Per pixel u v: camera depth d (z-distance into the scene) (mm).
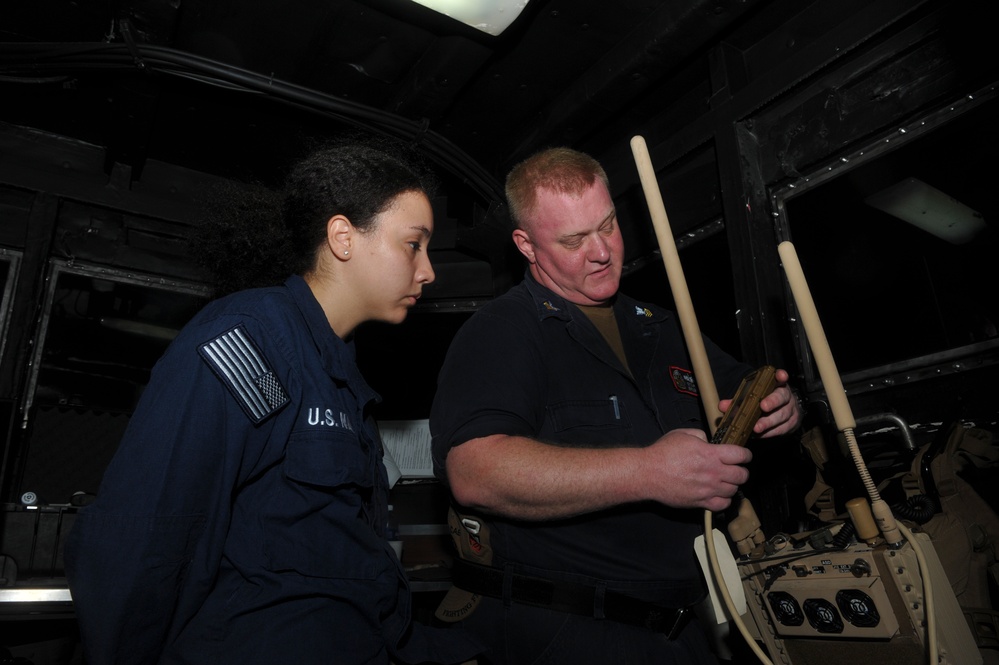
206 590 836
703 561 1183
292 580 869
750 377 1151
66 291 2910
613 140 3131
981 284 1834
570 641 1155
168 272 3113
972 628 1266
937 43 2004
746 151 2463
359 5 2439
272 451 907
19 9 2434
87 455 2451
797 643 1105
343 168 1101
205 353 872
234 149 3150
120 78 2555
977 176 1885
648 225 2891
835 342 2148
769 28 2529
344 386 1068
